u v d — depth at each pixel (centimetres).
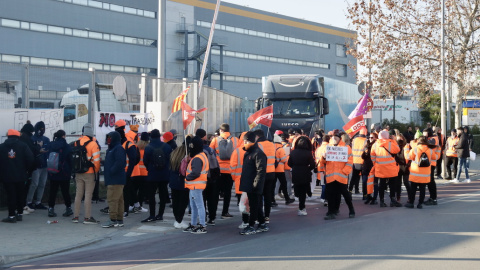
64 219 1231
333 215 1248
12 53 4591
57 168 1223
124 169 1155
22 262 877
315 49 7300
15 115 1341
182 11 5766
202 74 1678
